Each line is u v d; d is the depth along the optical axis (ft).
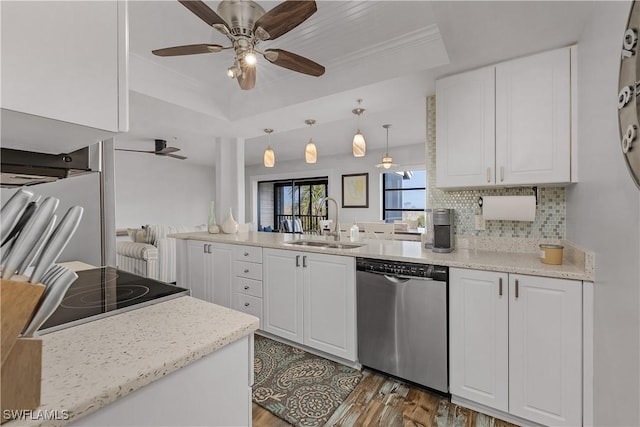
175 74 8.51
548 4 4.27
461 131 6.42
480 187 6.66
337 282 6.95
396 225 16.97
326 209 22.81
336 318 6.98
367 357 6.57
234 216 12.73
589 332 4.33
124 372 1.89
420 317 5.86
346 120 13.44
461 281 5.42
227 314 2.89
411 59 6.61
